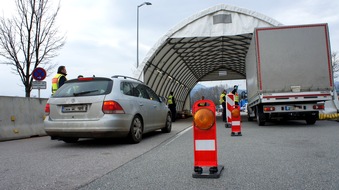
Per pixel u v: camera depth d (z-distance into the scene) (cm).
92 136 655
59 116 676
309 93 1052
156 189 342
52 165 480
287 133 879
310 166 436
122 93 705
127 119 687
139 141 747
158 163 485
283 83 1066
